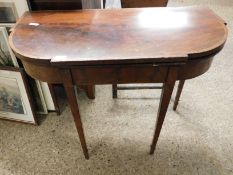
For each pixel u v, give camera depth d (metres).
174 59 0.87
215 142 1.46
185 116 1.62
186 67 0.96
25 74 1.38
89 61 0.87
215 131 1.52
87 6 1.40
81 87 1.69
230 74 2.02
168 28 1.08
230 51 2.29
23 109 1.52
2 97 1.51
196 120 1.59
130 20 1.14
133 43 0.98
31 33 1.06
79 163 1.35
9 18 1.29
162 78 0.97
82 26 1.10
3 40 1.29
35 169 1.33
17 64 1.37
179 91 1.54
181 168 1.32
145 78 0.97
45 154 1.41
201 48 0.93
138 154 1.39
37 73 1.01
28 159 1.38
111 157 1.38
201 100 1.75
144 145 1.44
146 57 0.87
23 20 1.15
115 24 1.12
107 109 1.69
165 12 1.21
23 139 1.49
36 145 1.46
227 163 1.34
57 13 1.21
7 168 1.33
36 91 1.52
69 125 1.58
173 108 1.66
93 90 1.72
